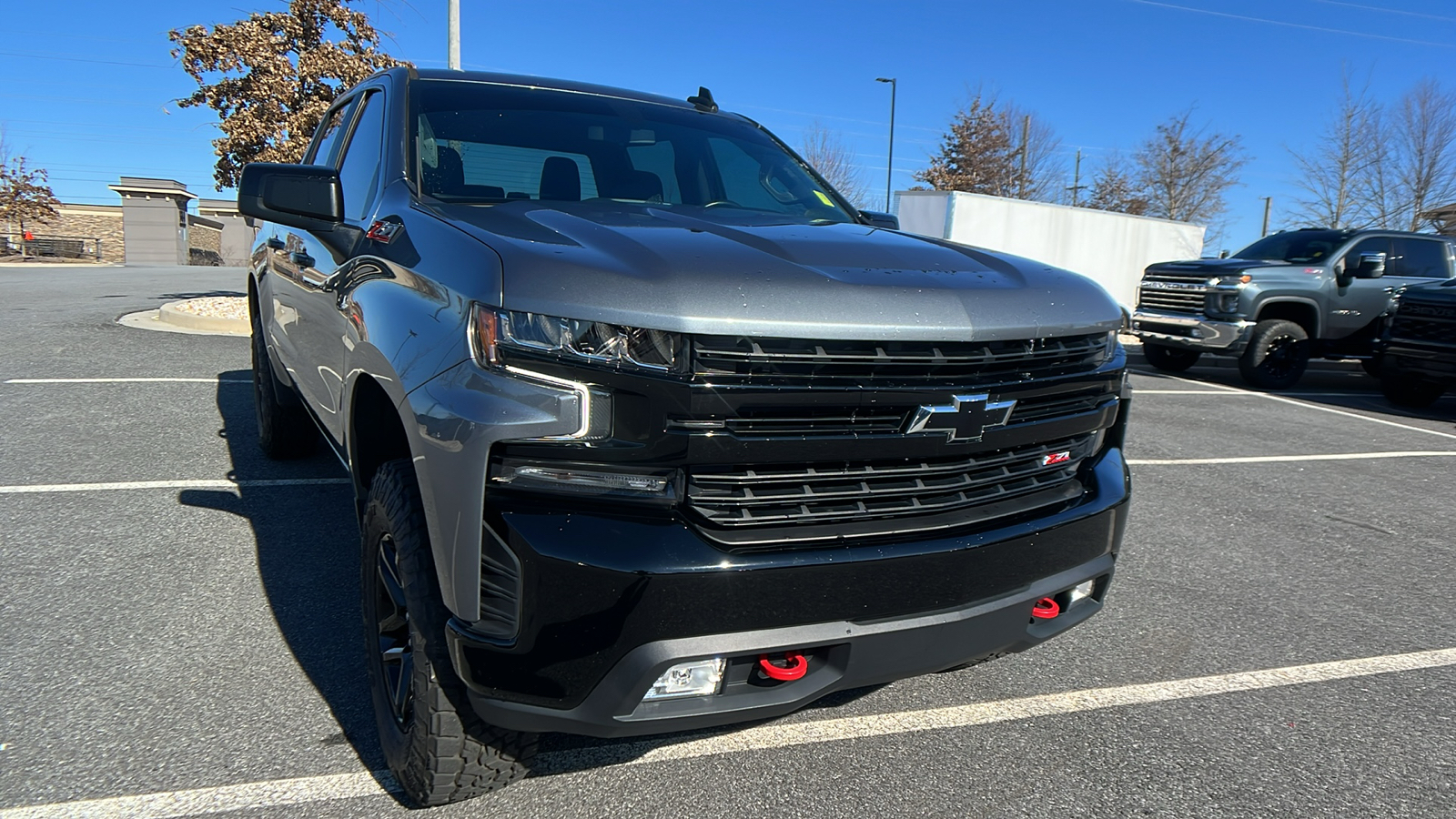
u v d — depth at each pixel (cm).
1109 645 348
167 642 307
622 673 185
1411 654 350
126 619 322
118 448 534
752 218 283
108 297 1326
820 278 204
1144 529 500
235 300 1172
